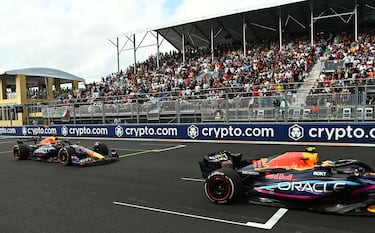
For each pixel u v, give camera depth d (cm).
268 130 1459
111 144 1683
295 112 1422
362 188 492
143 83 2723
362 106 1286
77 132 2125
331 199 518
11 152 1512
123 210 570
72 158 1033
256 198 588
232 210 550
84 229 488
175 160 1084
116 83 2959
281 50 2320
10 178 882
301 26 2652
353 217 493
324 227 462
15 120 2653
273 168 589
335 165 532
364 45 2033
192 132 1669
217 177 583
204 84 2175
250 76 2119
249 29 2744
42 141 1234
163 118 1783
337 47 2158
